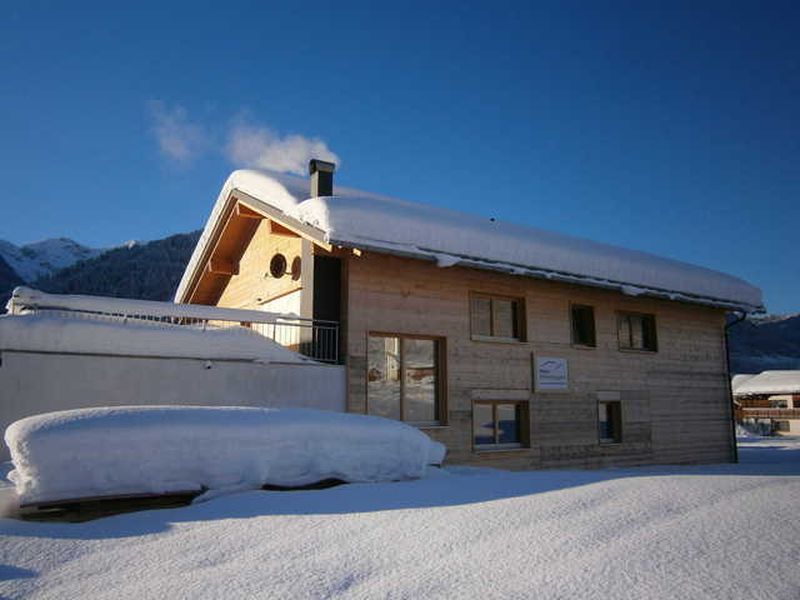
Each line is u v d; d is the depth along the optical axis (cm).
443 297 1160
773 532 405
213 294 1655
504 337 1259
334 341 1049
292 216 1044
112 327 845
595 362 1375
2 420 756
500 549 391
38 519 528
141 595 333
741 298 1633
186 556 396
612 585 328
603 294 1420
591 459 1327
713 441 1588
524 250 1201
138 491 552
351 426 688
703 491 538
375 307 1074
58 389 796
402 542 413
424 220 1080
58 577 363
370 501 543
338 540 422
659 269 1467
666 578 334
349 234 966
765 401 4628
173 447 578
